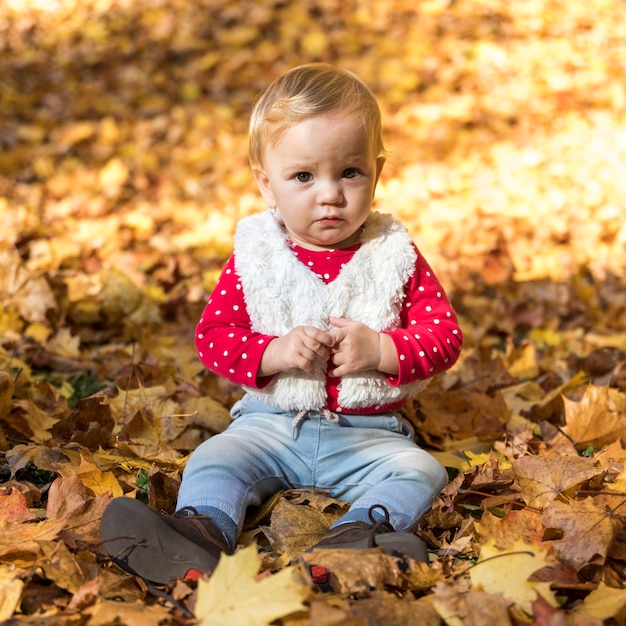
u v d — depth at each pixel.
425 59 8.12
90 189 6.23
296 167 2.37
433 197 6.18
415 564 1.94
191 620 1.76
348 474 2.43
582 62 7.91
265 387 2.45
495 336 4.29
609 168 6.45
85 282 4.43
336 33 8.66
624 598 1.89
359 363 2.35
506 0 8.98
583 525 2.11
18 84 7.81
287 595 1.70
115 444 2.79
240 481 2.30
